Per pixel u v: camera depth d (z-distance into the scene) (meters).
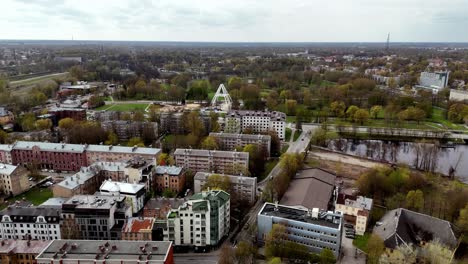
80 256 195.12
